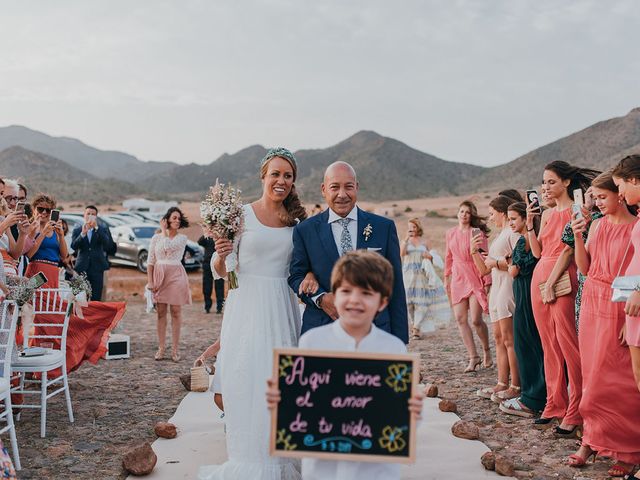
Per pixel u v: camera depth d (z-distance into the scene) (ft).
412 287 37.86
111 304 25.26
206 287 50.11
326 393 10.68
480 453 18.29
